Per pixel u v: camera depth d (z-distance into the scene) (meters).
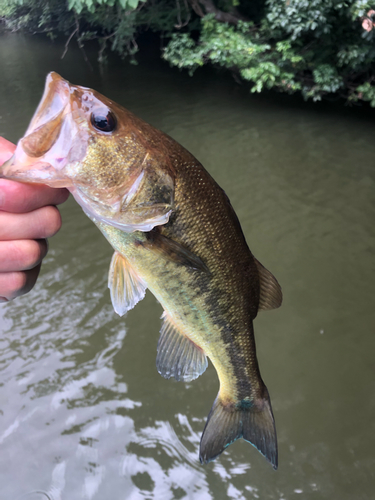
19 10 5.14
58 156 0.30
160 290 0.39
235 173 1.94
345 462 0.90
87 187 0.32
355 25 2.25
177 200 0.36
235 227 0.41
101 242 1.52
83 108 0.31
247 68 2.66
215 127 2.44
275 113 2.62
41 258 0.25
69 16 4.52
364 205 1.66
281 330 1.19
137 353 1.12
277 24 2.38
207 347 0.45
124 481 0.88
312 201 1.71
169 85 3.18
